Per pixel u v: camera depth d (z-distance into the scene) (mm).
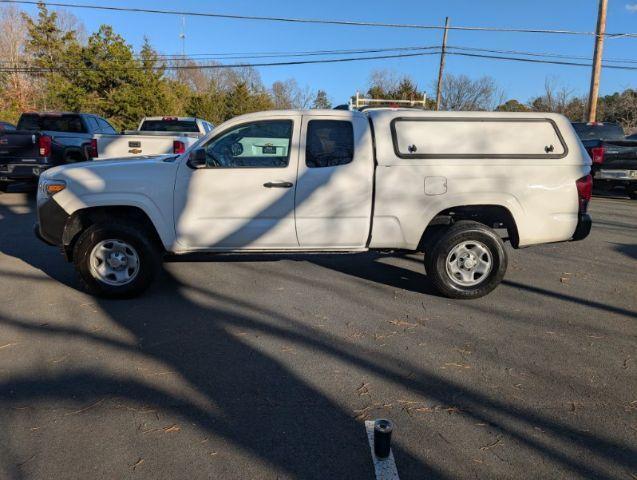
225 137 5133
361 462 2721
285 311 4934
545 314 4938
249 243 5215
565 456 2789
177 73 67250
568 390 3500
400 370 3764
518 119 5203
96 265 5109
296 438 2920
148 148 9320
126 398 3328
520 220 5207
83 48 34094
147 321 4637
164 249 5285
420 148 5125
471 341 4289
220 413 3170
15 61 41500
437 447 2852
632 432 3020
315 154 5133
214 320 4680
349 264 6668
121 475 2596
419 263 6750
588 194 5289
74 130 12945
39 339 4211
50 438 2893
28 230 8445
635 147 12859
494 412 3219
